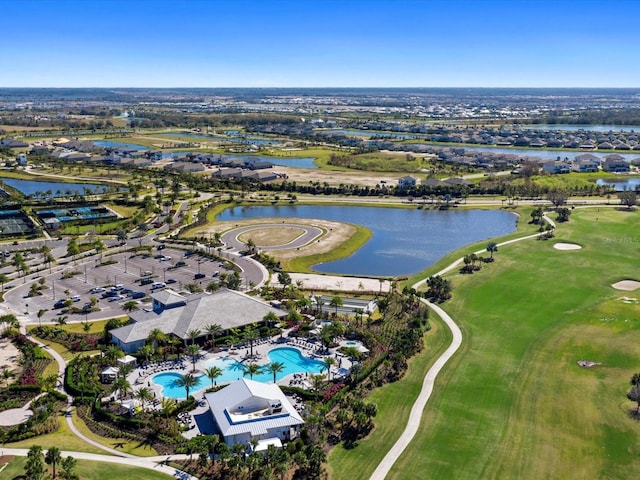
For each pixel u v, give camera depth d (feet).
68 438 356.59
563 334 497.05
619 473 317.63
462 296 596.29
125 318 548.31
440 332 512.22
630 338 481.46
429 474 320.09
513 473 320.09
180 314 518.37
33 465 298.35
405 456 336.49
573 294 590.14
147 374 440.86
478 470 322.96
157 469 324.19
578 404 386.93
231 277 623.77
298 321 536.42
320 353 476.95
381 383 423.23
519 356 460.55
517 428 362.53
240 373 444.14
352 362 458.09
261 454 327.06
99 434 361.92
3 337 504.02
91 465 326.03
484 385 416.05
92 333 512.63
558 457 333.21
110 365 448.24
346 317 549.13
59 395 403.54
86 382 421.59
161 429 362.33
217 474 320.50
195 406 393.09
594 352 461.37
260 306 540.11
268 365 456.04
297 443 339.16
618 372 428.56
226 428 348.38
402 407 390.01
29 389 411.95
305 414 377.71
